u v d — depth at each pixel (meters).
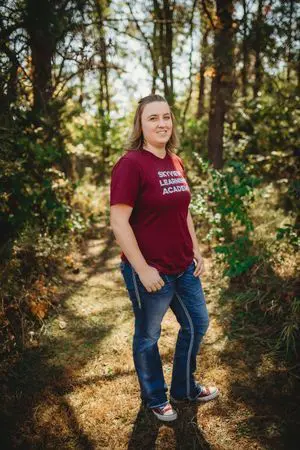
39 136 4.10
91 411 2.16
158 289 1.76
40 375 2.47
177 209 1.79
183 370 2.09
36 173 3.92
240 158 6.86
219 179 3.92
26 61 3.95
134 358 2.03
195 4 6.29
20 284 3.25
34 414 2.14
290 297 3.02
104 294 3.59
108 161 8.69
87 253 4.62
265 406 2.16
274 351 2.62
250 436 1.97
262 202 4.98
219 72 5.26
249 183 3.67
